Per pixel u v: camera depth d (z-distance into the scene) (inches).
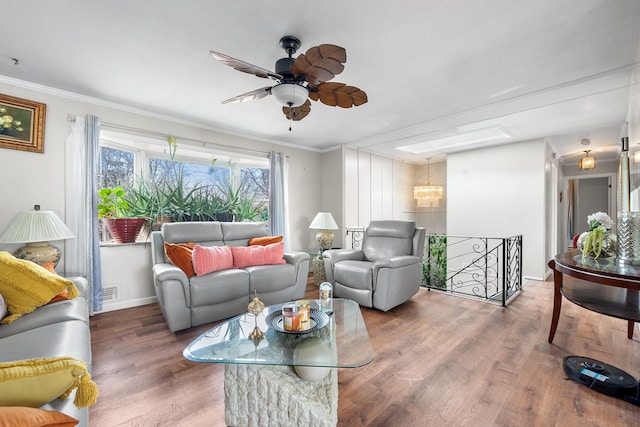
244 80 98.2
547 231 176.7
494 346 86.2
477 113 128.3
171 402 61.6
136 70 91.7
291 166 186.4
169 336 93.8
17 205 98.9
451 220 207.5
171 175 148.5
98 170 114.0
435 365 75.8
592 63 86.4
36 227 87.4
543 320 107.0
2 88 96.0
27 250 90.9
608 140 173.5
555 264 85.4
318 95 78.3
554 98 111.7
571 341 89.0
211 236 127.3
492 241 187.2
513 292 143.9
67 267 106.3
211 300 100.4
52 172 104.9
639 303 71.0
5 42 76.6
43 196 103.2
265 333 63.9
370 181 212.8
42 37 74.4
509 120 137.3
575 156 221.1
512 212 179.5
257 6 63.3
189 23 69.0
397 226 139.0
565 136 165.6
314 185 199.2
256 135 166.4
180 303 94.7
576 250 97.3
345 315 77.8
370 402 61.2
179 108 123.9
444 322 105.5
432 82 99.3
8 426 20.9
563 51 80.4
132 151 139.7
